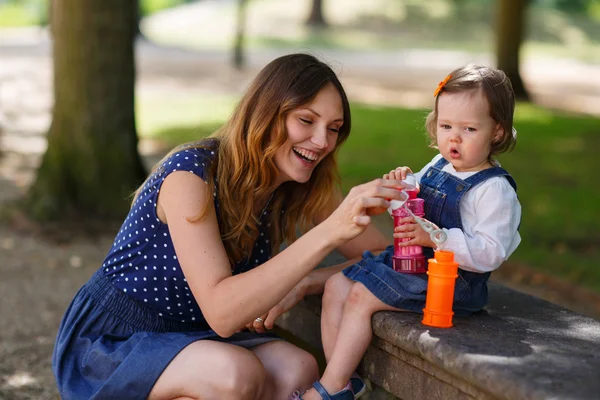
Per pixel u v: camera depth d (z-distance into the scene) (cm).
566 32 3341
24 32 2723
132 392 244
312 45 2728
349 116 259
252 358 243
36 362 381
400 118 1330
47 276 524
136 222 257
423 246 253
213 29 2997
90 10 637
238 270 272
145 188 258
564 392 186
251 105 248
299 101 242
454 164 252
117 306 262
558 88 1902
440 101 250
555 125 1306
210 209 248
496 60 1627
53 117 654
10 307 461
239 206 254
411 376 237
